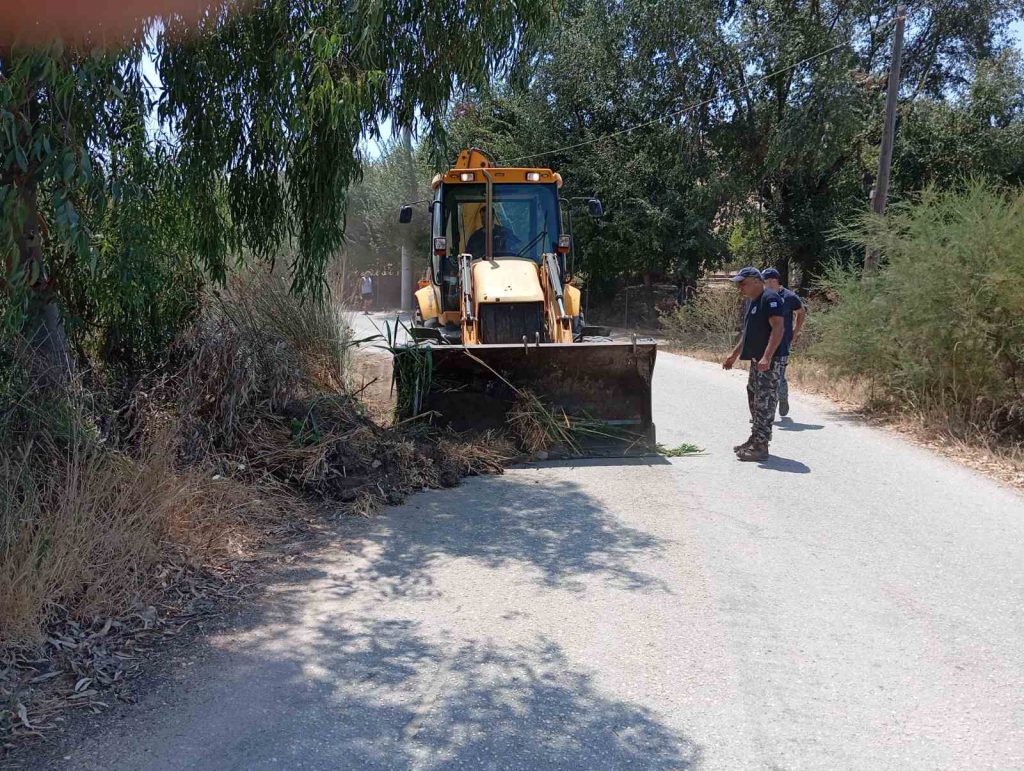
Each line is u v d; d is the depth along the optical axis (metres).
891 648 4.24
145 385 6.50
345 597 4.82
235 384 6.70
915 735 3.46
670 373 15.16
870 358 10.73
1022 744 3.40
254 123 6.30
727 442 9.07
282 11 5.98
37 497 4.49
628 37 25.11
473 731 3.47
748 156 24.80
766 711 3.64
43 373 5.00
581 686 3.85
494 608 4.70
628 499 6.86
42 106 4.81
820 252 24.73
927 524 6.23
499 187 10.24
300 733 3.42
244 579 5.00
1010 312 8.95
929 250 9.70
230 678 3.86
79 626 4.19
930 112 25.12
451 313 10.23
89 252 4.62
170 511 5.17
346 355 9.72
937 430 9.33
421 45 6.74
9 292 4.66
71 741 3.30
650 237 24.64
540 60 7.38
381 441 7.26
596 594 4.90
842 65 22.17
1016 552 5.64
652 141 24.89
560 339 9.01
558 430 8.30
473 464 7.70
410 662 4.05
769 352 7.99
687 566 5.36
